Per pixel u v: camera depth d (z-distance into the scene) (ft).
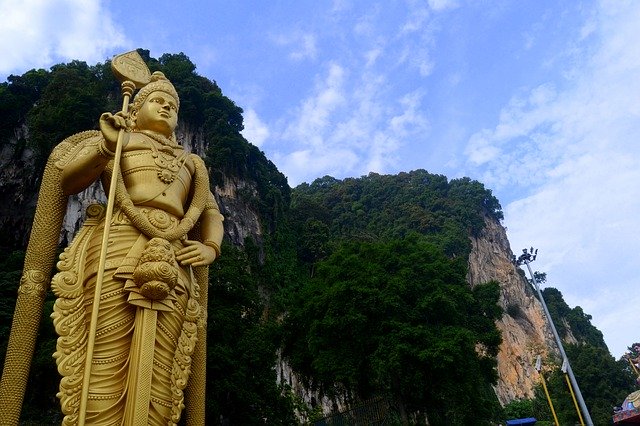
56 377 71.31
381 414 60.70
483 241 364.58
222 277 88.99
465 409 81.41
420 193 374.84
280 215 220.64
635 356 146.10
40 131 136.87
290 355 98.94
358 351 84.79
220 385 73.36
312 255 221.87
